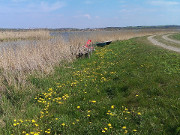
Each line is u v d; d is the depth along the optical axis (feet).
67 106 18.92
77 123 15.37
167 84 22.48
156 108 16.81
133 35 125.70
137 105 18.13
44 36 75.66
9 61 33.06
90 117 16.47
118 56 47.32
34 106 19.51
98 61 42.50
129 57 43.47
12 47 42.39
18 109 18.71
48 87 25.27
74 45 56.75
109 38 95.81
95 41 82.53
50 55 41.70
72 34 71.87
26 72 29.86
